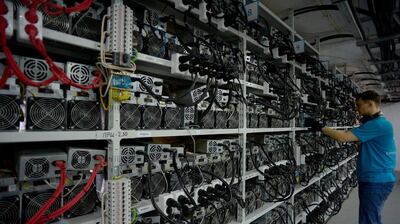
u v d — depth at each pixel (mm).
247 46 2152
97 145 1174
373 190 2219
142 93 1201
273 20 2408
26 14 774
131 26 1043
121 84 1029
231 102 1791
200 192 1441
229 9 1549
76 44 930
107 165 1051
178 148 1432
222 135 2027
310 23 3271
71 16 976
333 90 3875
